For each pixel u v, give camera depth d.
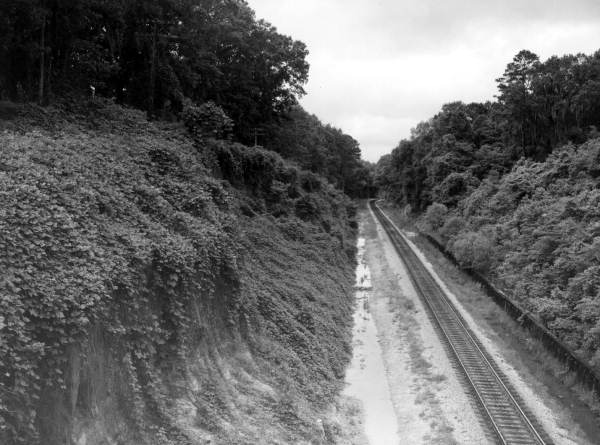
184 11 33.06
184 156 24.20
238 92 47.38
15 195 11.76
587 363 22.70
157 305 14.27
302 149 69.69
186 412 13.71
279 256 32.38
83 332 10.64
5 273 9.84
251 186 38.56
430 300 37.31
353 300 38.75
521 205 45.34
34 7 21.53
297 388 19.48
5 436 8.72
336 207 68.06
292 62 50.41
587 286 25.89
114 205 15.62
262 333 21.16
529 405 20.77
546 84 58.34
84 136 20.20
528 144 64.69
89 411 10.98
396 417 20.78
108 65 28.59
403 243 66.19
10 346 9.09
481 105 88.62
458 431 18.84
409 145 104.31
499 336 30.28
